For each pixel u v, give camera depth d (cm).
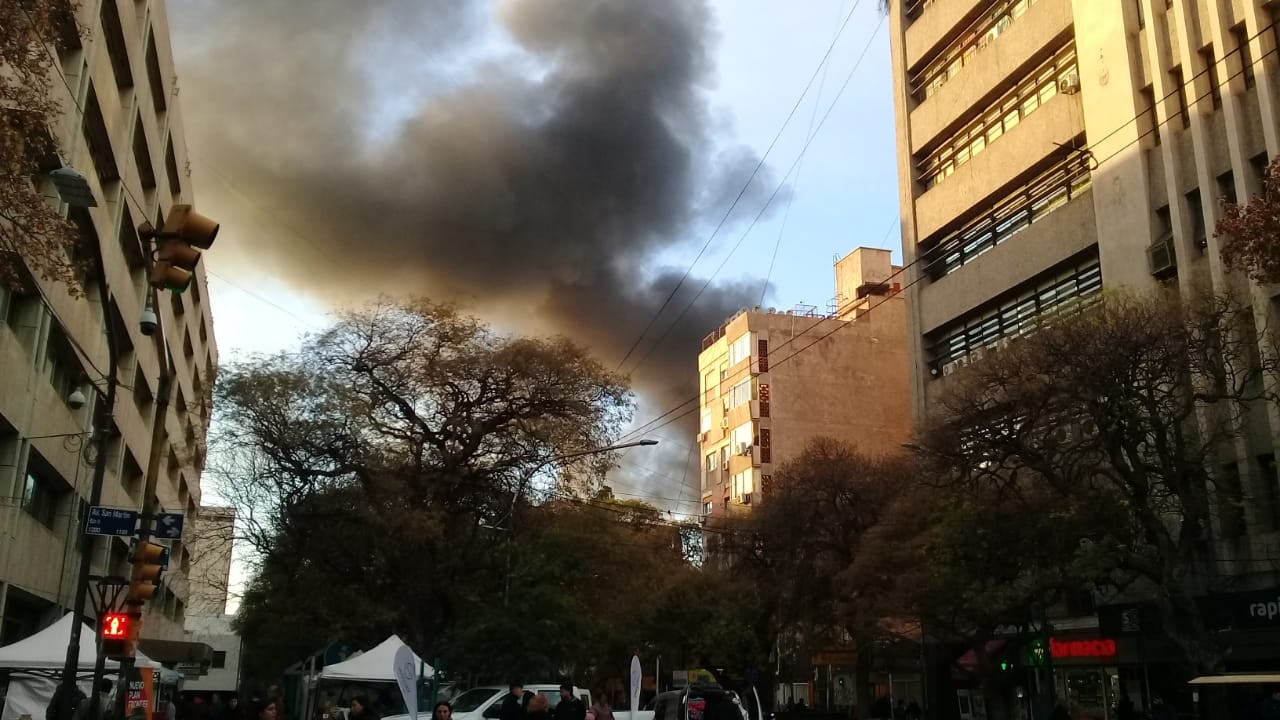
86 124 2578
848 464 3688
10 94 1230
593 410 3328
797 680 4312
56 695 1432
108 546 3303
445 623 3228
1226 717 1922
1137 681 2689
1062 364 2164
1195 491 2264
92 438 2467
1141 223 2720
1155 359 2081
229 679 7156
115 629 1444
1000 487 2400
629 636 3928
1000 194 3488
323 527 3070
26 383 2227
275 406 2991
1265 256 1501
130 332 3272
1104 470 2130
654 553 4422
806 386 6278
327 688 2891
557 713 1634
